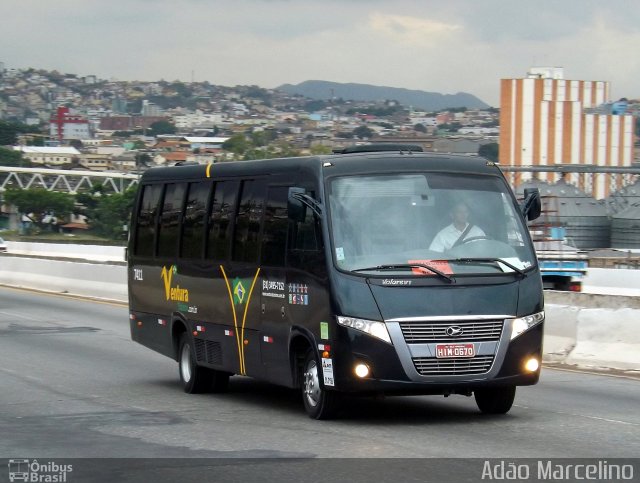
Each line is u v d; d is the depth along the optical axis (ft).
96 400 77.61
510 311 61.31
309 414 65.77
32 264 205.98
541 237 169.48
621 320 95.25
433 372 60.08
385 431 60.85
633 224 274.57
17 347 115.85
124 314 156.04
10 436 61.62
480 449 54.39
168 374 94.89
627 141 627.87
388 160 65.36
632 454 52.85
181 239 83.92
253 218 72.49
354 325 60.23
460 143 538.88
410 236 62.59
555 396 77.20
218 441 58.65
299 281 65.21
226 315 75.77
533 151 616.39
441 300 60.49
